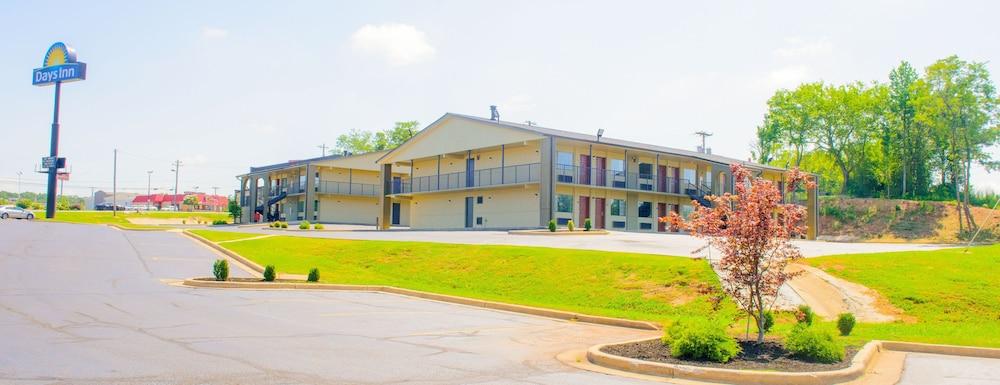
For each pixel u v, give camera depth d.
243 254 29.66
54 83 60.16
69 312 13.15
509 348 11.36
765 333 13.13
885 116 73.31
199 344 10.23
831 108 71.25
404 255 27.41
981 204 66.12
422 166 53.22
